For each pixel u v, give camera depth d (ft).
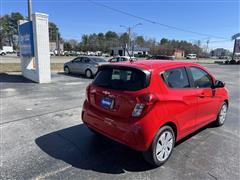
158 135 10.87
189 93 12.79
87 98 13.41
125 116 10.88
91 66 46.96
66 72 54.90
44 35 37.93
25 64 44.80
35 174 10.32
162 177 10.37
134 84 10.85
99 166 11.22
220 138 15.19
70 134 15.17
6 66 68.74
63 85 36.58
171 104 11.41
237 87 40.16
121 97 10.97
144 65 11.62
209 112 15.46
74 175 10.35
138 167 11.22
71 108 21.95
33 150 12.73
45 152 12.53
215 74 67.36
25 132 15.40
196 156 12.49
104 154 12.44
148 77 10.81
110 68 12.39
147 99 10.30
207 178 10.36
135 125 10.43
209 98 14.98
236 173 10.82
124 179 10.15
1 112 20.10
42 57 38.14
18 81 39.81
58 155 12.23
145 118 10.37
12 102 23.99
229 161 11.98
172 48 316.19
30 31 38.88
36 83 38.04
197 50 354.13
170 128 11.66
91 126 12.84
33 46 39.01
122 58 62.75
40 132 15.47
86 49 371.97
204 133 16.07
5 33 323.16
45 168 10.87
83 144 13.65
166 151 11.63
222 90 16.93
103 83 12.38
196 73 14.12
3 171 10.50
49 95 28.22
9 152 12.42
